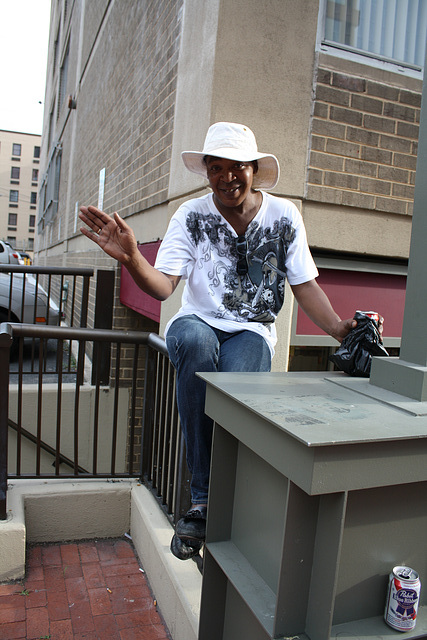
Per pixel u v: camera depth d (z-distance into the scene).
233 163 1.78
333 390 1.51
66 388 4.88
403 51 3.39
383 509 1.28
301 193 3.09
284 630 1.22
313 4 3.04
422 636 1.26
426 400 1.38
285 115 3.00
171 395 2.66
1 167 75.75
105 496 3.02
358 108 3.22
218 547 1.59
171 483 2.64
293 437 1.14
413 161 3.42
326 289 3.47
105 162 6.43
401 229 3.47
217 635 1.69
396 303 3.68
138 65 4.80
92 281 6.67
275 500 1.36
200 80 3.00
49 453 4.89
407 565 1.35
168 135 3.68
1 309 6.53
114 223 1.60
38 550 2.87
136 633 2.23
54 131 16.98
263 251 1.94
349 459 1.11
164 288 1.76
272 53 2.94
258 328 1.94
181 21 3.52
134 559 2.83
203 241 1.91
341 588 1.27
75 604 2.41
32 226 78.12
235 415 1.42
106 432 4.98
